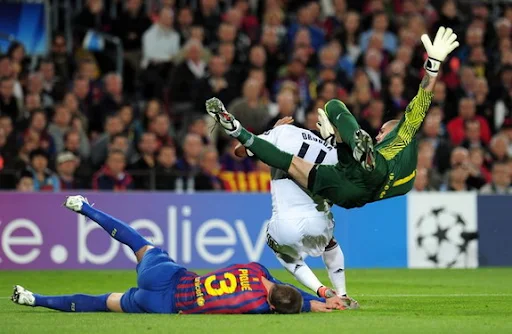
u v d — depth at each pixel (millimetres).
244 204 40375
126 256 39719
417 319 21312
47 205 39281
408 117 22875
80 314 21859
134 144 44344
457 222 42094
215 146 45000
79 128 43469
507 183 44125
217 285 21266
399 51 50812
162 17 48969
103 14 49812
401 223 41719
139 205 39750
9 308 23844
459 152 43594
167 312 21594
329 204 23688
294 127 23906
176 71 47469
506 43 53719
